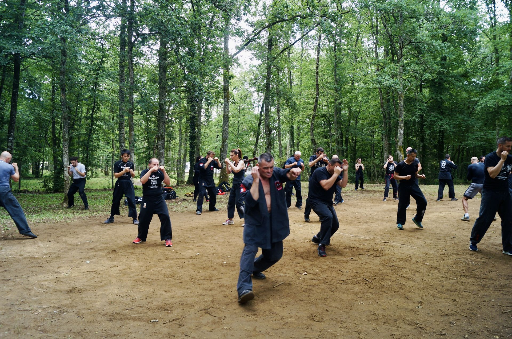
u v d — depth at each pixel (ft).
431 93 81.20
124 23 48.57
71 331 10.02
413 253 19.16
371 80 65.82
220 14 50.06
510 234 18.66
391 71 63.26
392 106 84.89
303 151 109.60
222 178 62.39
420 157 88.89
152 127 75.31
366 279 14.82
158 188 21.44
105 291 13.30
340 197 42.42
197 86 48.62
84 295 12.88
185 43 46.26
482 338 9.79
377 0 62.23
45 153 73.31
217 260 17.84
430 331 10.19
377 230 25.88
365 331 10.14
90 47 46.47
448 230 25.66
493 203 18.79
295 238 23.17
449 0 69.26
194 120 76.02
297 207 39.27
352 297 12.80
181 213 36.29
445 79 78.28
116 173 29.09
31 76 63.16
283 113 89.25
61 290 13.42
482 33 78.69
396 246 20.77
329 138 95.20
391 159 46.39
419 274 15.52
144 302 12.21
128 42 51.55
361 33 77.61
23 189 68.03
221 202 45.80
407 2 60.23
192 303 12.14
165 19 43.16
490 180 18.90
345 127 97.25
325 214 18.80
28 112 65.92
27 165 76.59
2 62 47.50
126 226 28.71
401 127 65.26
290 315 11.20
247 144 110.11
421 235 23.97
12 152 54.44
